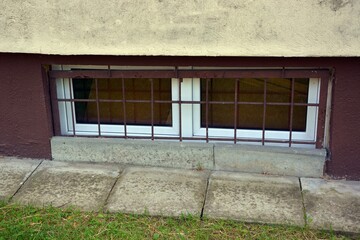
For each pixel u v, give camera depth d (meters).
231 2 3.28
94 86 4.10
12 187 3.58
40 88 3.81
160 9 3.37
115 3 3.40
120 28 3.46
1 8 3.52
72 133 4.12
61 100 3.95
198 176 3.71
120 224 3.13
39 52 3.61
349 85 3.43
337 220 3.13
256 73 3.62
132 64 3.69
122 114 4.14
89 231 3.05
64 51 3.58
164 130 4.03
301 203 3.32
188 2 3.32
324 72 3.54
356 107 3.46
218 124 4.02
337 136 3.56
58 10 3.48
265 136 3.92
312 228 3.06
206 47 3.42
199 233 3.03
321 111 3.65
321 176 3.66
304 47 3.31
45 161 3.99
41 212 3.27
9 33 3.57
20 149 4.02
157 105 4.04
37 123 3.92
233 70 3.63
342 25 3.21
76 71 3.83
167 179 3.66
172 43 3.45
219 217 3.18
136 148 3.88
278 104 3.68
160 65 3.66
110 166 3.89
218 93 3.94
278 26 3.29
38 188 3.56
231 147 3.75
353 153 3.57
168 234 3.03
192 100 3.88
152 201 3.37
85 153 3.95
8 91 3.85
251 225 3.12
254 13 3.28
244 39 3.36
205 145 3.79
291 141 3.79
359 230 3.02
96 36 3.51
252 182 3.60
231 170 3.79
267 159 3.71
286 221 3.13
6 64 3.76
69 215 3.24
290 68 3.59
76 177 3.71
